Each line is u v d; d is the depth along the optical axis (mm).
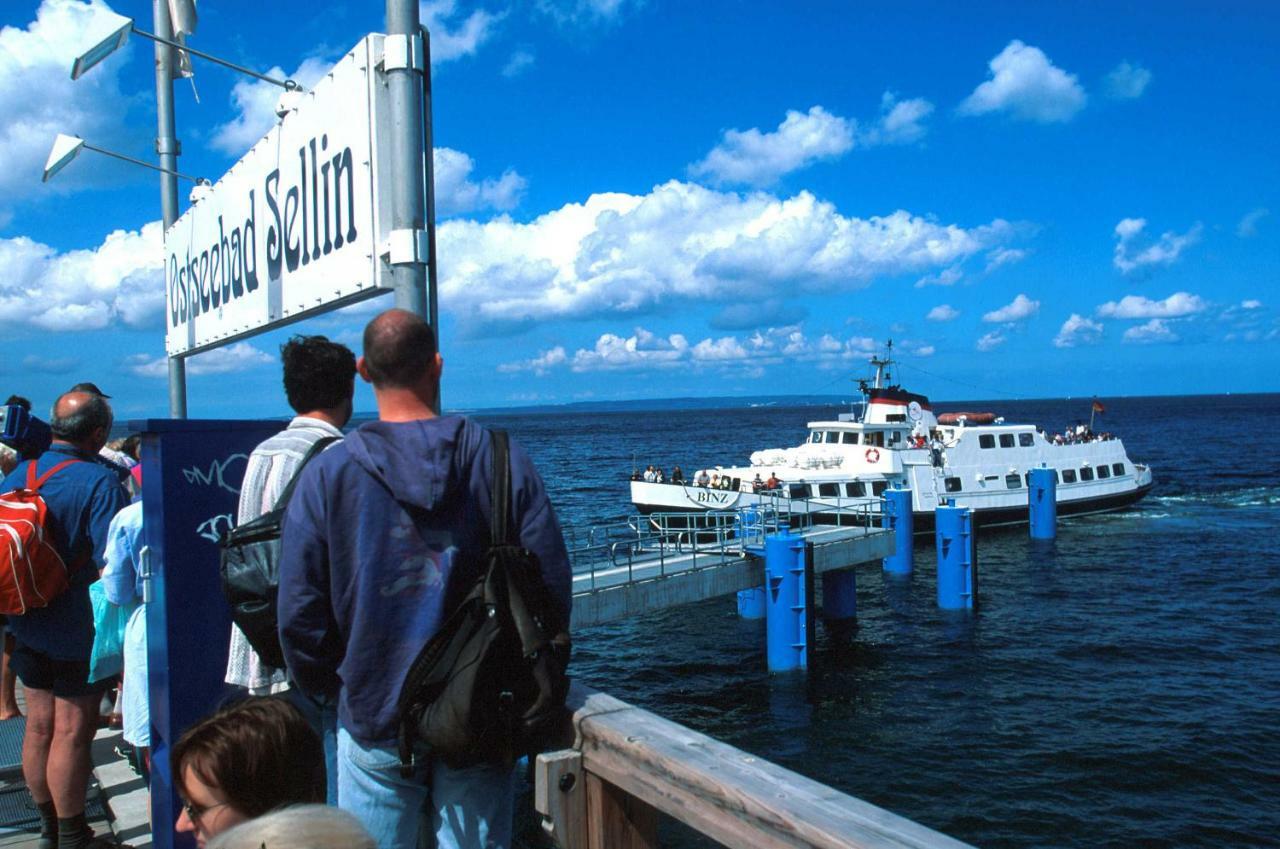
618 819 2908
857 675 20828
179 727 4059
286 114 4480
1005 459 40031
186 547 4086
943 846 1955
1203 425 151375
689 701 19641
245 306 5148
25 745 5070
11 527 4520
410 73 3598
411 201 3570
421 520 2547
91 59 5363
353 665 2523
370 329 2801
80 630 4863
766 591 21406
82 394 5094
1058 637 23328
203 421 4125
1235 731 16609
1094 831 13211
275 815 2002
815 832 2070
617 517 47500
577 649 23453
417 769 2664
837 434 37406
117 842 5051
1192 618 24953
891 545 26109
